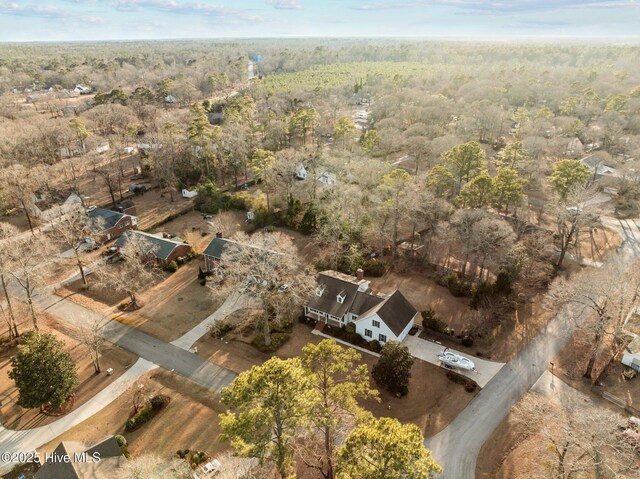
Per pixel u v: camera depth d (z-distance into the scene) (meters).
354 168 76.19
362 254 62.62
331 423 28.84
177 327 51.53
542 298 54.72
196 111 125.06
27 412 40.06
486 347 47.12
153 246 63.22
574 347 46.69
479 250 54.44
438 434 37.16
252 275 47.50
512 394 41.00
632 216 77.81
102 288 59.47
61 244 69.38
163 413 39.78
